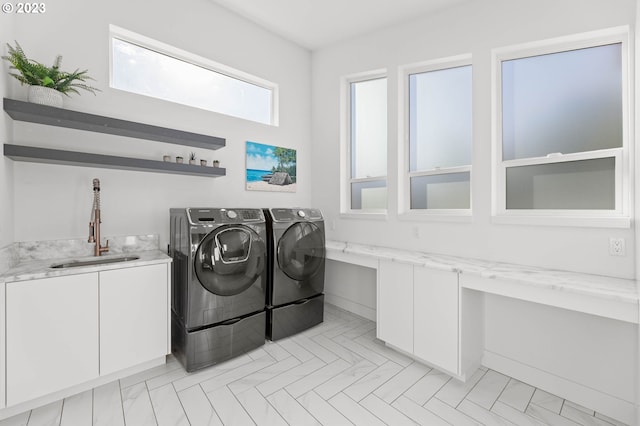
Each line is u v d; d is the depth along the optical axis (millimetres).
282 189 3428
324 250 2979
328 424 1639
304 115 3662
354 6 2732
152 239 2488
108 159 2061
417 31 2771
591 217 1932
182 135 2361
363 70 3193
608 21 1872
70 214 2154
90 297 1829
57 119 1878
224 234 2258
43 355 1686
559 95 2139
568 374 1930
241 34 3047
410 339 2291
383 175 3178
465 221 2447
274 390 1927
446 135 2719
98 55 2252
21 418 1629
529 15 2156
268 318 2631
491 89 2338
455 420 1689
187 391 1899
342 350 2469
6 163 1809
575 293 1586
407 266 2314
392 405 1803
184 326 2152
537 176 2211
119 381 1983
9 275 1597
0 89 1721
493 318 2256
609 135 1953
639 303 1410
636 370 1704
